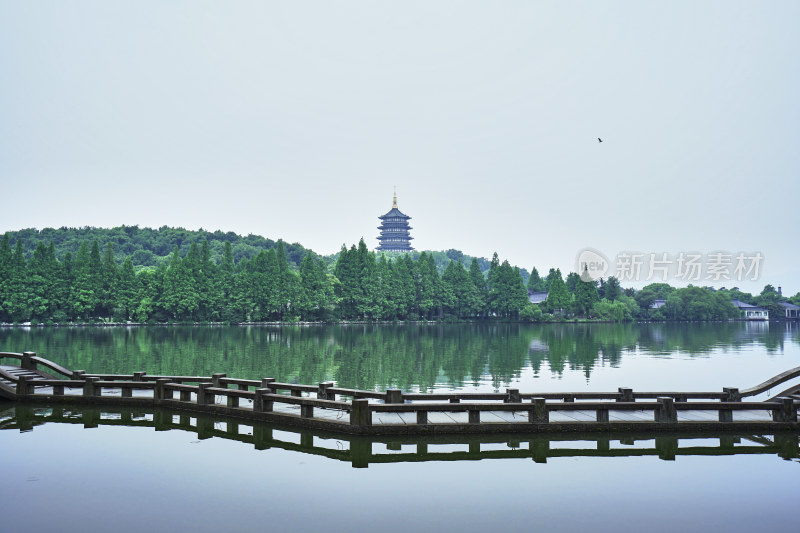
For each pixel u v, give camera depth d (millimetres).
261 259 105625
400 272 115750
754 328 99438
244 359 38594
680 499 10828
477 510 10188
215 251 176750
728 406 16172
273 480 11734
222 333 73438
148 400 19406
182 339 59938
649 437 15609
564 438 15414
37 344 50438
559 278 128250
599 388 26031
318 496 10820
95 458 13211
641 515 10031
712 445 14805
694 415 17281
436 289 119500
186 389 18688
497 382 27938
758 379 29422
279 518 9711
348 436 15469
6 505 10219
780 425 16219
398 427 15492
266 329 87000
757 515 10062
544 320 125000
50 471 12227
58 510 10000
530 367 34844
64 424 16766
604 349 49281
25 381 20047
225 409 17859
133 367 32906
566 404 15977
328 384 18609
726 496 11000
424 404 15625
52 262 92875
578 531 9336
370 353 44375
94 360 36750
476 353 44781
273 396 16969
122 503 10359
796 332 83312
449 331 85125
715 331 87000
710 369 34094
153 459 13156
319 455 13609
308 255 108062
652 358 40875
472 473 12328
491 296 124438
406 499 10711
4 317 90375
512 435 15695
